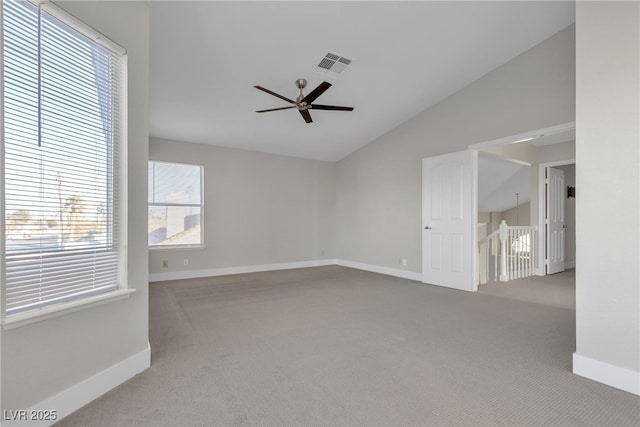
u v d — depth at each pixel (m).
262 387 1.86
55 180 1.58
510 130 3.96
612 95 1.86
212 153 5.57
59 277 1.60
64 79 1.62
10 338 1.36
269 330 2.83
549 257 5.63
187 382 1.91
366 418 1.57
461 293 4.25
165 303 3.75
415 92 4.52
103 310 1.80
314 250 6.76
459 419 1.56
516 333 2.76
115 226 1.92
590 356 1.96
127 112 1.94
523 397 1.76
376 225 5.98
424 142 5.06
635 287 1.78
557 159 5.50
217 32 3.05
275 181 6.27
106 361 1.81
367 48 3.52
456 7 3.06
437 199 4.74
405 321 3.08
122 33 1.91
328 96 4.43
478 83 4.30
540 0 3.03
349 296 4.09
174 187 5.29
